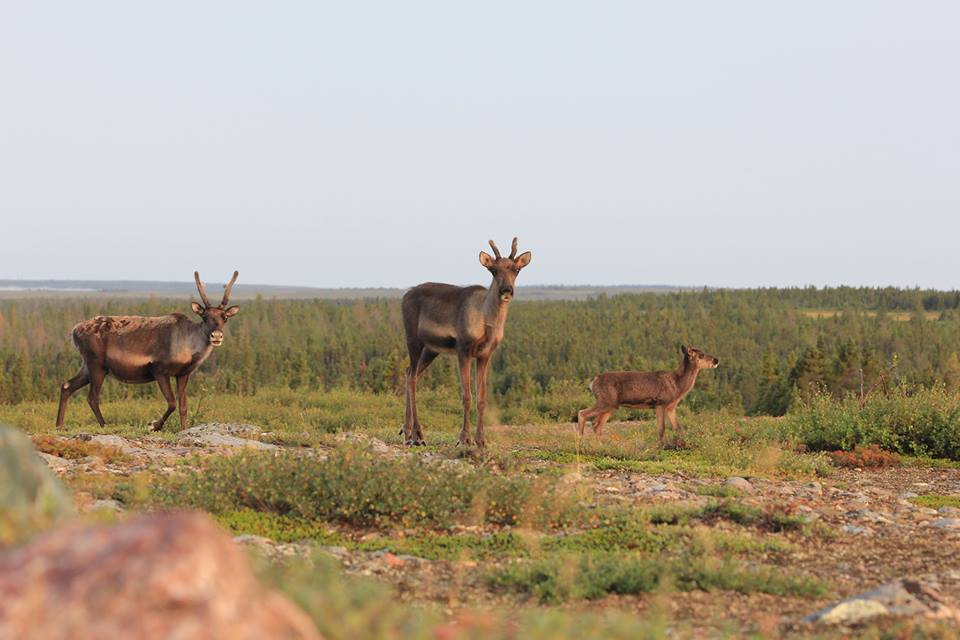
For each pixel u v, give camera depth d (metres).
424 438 31.11
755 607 12.40
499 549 15.09
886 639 10.82
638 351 162.50
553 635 8.70
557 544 15.50
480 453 24.69
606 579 12.89
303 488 16.98
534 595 12.53
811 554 15.73
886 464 27.89
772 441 31.12
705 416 45.34
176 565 5.15
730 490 20.91
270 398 54.81
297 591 7.66
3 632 5.01
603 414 32.50
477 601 12.24
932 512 20.09
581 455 27.62
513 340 158.00
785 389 97.25
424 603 11.89
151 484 17.98
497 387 123.56
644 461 26.50
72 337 29.94
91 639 4.96
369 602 8.20
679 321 197.50
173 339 29.41
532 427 43.12
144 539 5.33
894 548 16.34
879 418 31.64
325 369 133.62
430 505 16.67
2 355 148.88
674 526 16.95
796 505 18.16
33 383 112.06
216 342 29.16
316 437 27.91
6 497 7.17
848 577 14.34
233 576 5.41
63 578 5.22
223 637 5.02
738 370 142.00
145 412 41.94
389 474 17.20
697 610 12.19
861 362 102.06
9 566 5.38
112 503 16.19
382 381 102.25
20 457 7.45
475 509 16.80
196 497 16.47
